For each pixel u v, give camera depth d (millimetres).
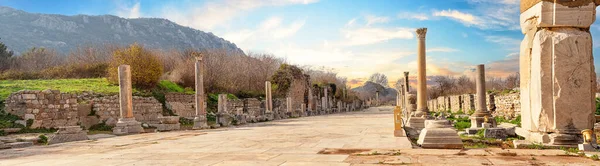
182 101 35625
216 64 53719
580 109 9359
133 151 11734
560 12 9352
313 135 16031
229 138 15703
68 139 16266
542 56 9547
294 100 60625
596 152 8516
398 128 14477
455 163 7738
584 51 9359
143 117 30125
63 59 66500
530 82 10109
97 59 53750
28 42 162500
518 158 8125
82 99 26156
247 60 65125
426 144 10148
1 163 9883
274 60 73562
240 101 44000
